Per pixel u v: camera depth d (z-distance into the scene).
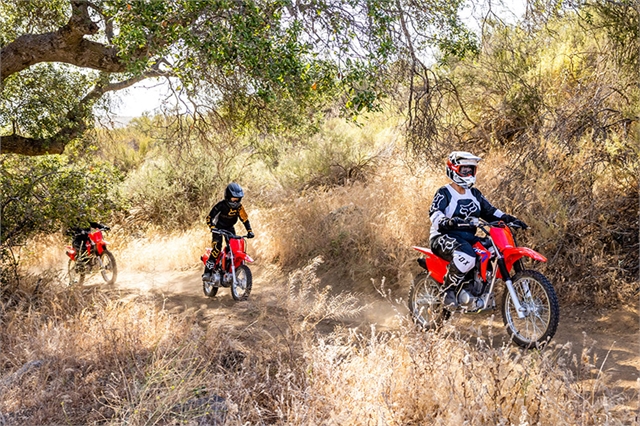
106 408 4.28
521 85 9.77
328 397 3.88
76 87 9.95
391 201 9.05
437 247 5.55
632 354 4.85
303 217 10.01
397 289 7.39
